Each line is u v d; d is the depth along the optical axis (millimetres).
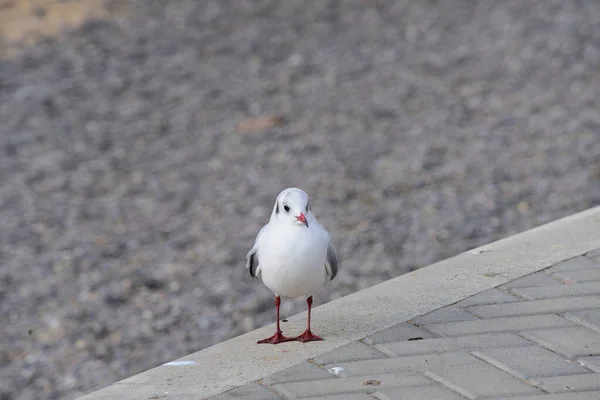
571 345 5832
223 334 10047
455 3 23781
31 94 19203
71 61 20859
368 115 17484
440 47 20984
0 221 13852
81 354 9992
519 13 22391
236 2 24469
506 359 5676
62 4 23828
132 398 5402
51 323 10742
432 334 6109
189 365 5855
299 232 5969
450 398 5223
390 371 5598
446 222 12562
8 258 12578
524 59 19562
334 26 22828
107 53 21312
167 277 11656
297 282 6031
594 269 7109
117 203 14344
